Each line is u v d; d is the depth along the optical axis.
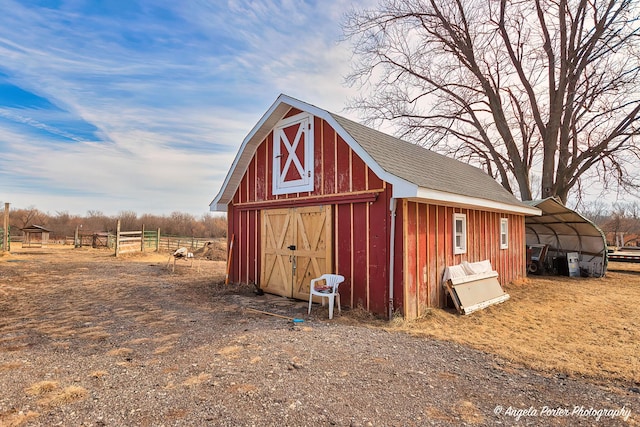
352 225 6.75
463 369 3.76
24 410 2.70
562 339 5.09
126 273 12.24
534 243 15.09
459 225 7.93
